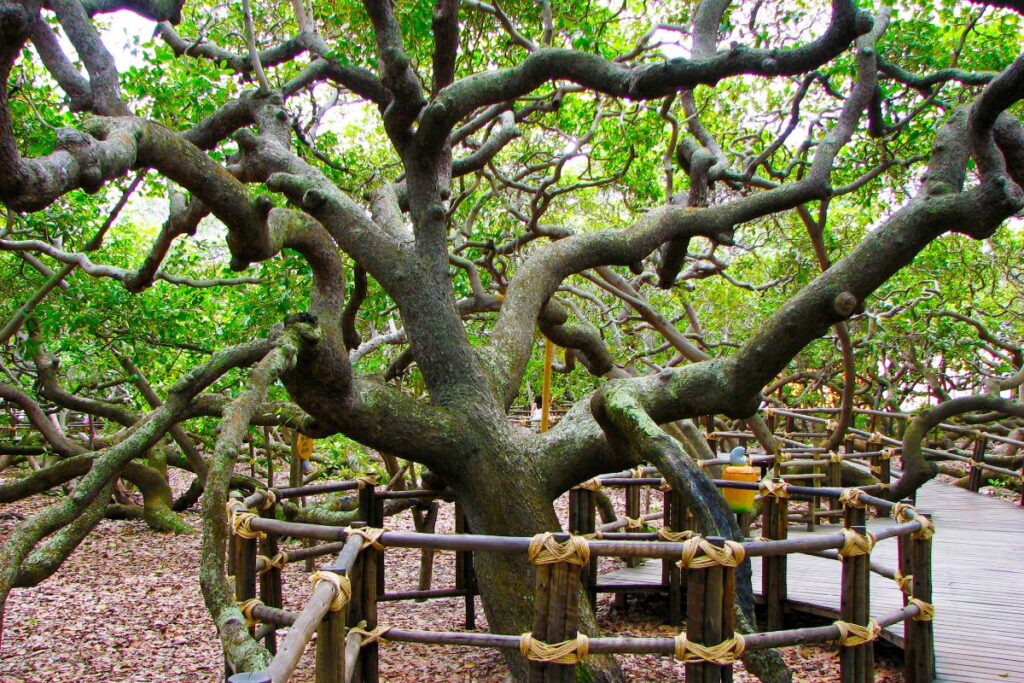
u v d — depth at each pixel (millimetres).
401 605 7809
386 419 4617
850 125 5852
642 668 5773
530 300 5672
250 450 13406
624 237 5789
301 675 5781
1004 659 4848
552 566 3271
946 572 6992
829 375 14828
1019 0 4098
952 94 8586
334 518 8789
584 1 8000
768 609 5867
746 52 4023
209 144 6453
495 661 6027
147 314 9586
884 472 9812
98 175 3314
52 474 9555
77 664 6152
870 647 4078
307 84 6684
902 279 13867
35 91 7613
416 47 7090
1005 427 14773
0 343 8242
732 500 6215
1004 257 13875
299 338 4094
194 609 7695
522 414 21047
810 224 7484
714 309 16312
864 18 3760
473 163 6648
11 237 8742
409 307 5102
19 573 5895
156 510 11484
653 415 4883
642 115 9414
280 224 4770
